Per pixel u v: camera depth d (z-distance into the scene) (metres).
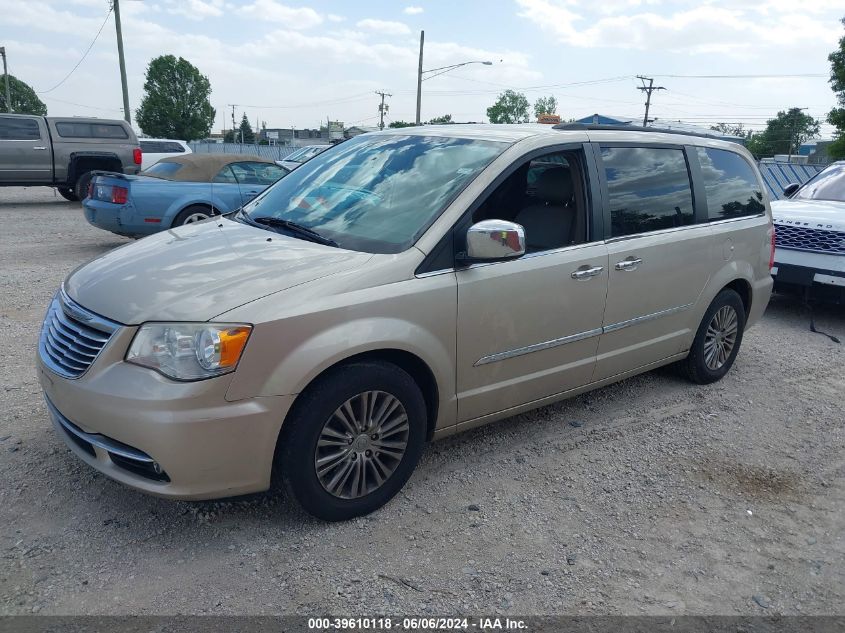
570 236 4.18
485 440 4.36
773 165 21.39
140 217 9.24
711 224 5.06
